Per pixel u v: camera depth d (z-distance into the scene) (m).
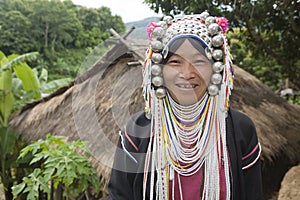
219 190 1.35
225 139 1.35
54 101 4.53
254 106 4.38
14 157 5.05
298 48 5.44
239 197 1.39
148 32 1.36
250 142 1.41
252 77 5.22
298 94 8.02
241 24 4.54
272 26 5.01
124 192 1.41
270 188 4.14
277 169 4.11
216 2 3.57
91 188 3.61
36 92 5.84
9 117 5.41
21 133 4.77
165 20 1.36
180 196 1.37
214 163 1.36
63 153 2.68
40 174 2.99
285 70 5.89
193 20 1.34
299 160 4.15
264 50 5.58
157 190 1.35
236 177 1.36
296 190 3.04
